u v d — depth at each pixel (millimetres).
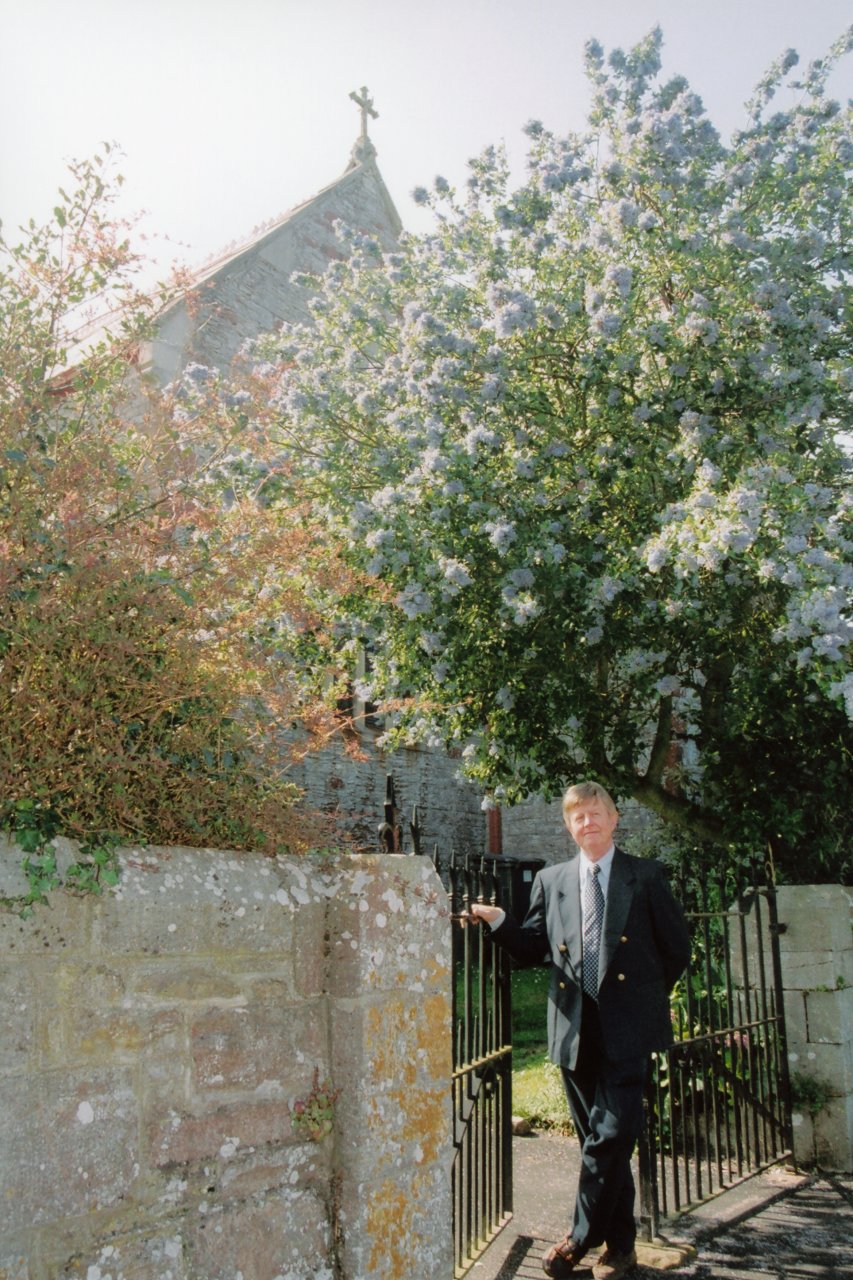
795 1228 4488
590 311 6543
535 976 10711
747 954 5805
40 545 2582
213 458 3631
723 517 5434
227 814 3037
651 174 6562
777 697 6871
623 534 6551
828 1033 5500
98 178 3025
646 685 7098
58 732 2580
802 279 6855
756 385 6500
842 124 6949
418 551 6461
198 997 2701
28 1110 2287
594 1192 3805
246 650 3115
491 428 6621
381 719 12016
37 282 2928
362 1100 2973
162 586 2814
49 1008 2367
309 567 3602
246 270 11844
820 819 6848
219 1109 2703
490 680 6996
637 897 4090
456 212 7344
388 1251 2971
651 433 6738
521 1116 6062
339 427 7145
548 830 14359
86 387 3061
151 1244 2482
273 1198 2797
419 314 6539
